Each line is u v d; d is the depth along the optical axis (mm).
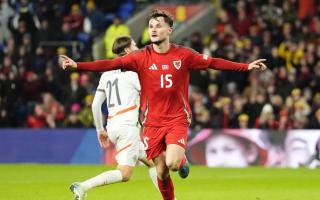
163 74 29516
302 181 47438
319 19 72938
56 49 74562
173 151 28969
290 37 70688
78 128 64000
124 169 32250
